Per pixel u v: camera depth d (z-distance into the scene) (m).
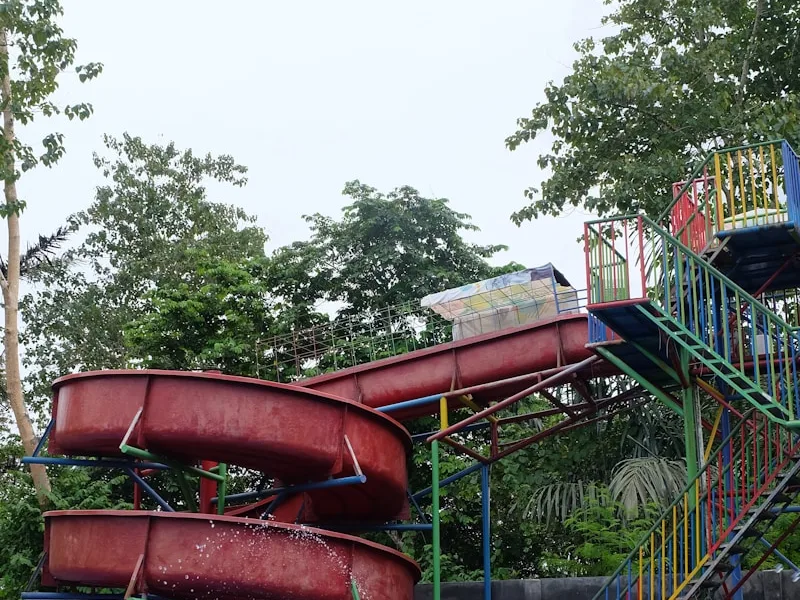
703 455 14.19
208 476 17.44
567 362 17.03
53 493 22.36
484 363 17.69
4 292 23.20
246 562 14.21
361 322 26.47
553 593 17.52
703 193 14.58
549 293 19.09
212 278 28.86
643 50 24.27
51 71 23.16
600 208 22.27
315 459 15.64
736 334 14.56
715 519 13.87
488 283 19.36
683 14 24.33
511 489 23.58
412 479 24.59
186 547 14.13
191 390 15.17
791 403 12.27
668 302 12.94
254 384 15.29
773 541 17.45
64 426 15.66
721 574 13.34
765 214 13.66
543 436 17.97
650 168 21.92
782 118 21.25
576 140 23.47
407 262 27.55
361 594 15.06
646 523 18.02
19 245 23.53
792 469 12.73
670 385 16.08
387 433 16.94
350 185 28.64
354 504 17.97
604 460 21.67
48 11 22.00
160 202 35.69
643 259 13.05
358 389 18.66
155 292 28.12
